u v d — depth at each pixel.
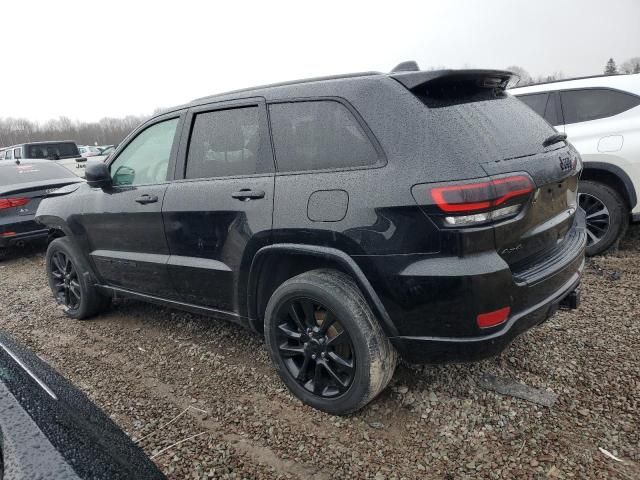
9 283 6.26
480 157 2.26
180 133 3.42
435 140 2.30
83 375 3.47
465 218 2.18
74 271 4.52
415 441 2.50
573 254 2.76
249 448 2.54
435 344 2.38
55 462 1.26
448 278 2.21
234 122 3.11
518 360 3.12
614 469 2.22
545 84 5.29
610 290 4.14
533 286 2.40
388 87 2.50
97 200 3.99
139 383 3.29
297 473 2.34
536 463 2.28
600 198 4.88
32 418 1.44
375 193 2.38
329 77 2.77
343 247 2.49
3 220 7.06
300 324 2.81
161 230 3.46
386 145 2.42
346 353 2.69
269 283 3.04
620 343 3.26
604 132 4.82
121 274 3.97
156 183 3.55
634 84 4.83
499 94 2.84
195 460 2.47
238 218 2.94
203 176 3.27
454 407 2.73
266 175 2.87
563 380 2.89
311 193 2.61
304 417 2.77
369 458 2.41
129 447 1.61
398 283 2.34
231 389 3.12
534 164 2.46
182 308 3.62
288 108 2.83
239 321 3.22
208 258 3.21
